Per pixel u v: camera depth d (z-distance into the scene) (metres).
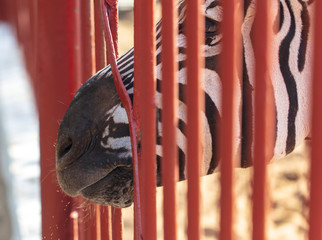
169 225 1.42
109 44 1.62
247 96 1.89
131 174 1.85
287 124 2.00
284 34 1.97
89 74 2.27
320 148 1.09
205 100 1.86
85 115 1.84
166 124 1.41
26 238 3.45
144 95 1.45
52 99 2.33
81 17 2.26
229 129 1.26
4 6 11.05
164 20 1.38
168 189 1.42
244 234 3.68
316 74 1.09
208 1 1.87
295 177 4.60
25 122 5.50
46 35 2.32
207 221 4.03
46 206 2.30
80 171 1.81
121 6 10.88
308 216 1.12
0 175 4.66
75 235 2.31
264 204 1.21
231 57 1.24
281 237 3.81
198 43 1.33
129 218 4.09
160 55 1.91
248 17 1.87
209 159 1.91
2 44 9.61
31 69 5.59
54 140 2.33
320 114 1.09
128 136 1.80
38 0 2.31
